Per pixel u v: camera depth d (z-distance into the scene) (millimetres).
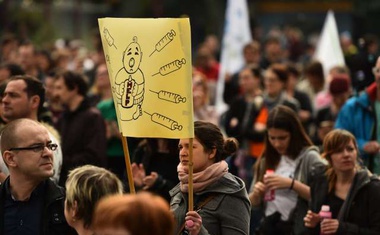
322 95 20844
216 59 35781
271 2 56656
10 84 12359
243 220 9523
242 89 21172
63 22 51844
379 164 14180
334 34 24516
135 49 8977
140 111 8945
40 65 24672
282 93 18359
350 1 54844
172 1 54812
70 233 9531
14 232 9508
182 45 8820
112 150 16516
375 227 11727
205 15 54812
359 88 16297
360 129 14367
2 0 44500
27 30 44312
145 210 5906
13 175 9602
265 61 28328
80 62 26500
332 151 11961
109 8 54281
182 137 8828
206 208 9508
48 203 9531
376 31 54312
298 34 46688
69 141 14773
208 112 18703
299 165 12867
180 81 8828
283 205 12820
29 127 9594
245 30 25344
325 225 11711
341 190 12062
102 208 5938
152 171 12695
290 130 12867
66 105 14969
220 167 9602
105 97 18609
